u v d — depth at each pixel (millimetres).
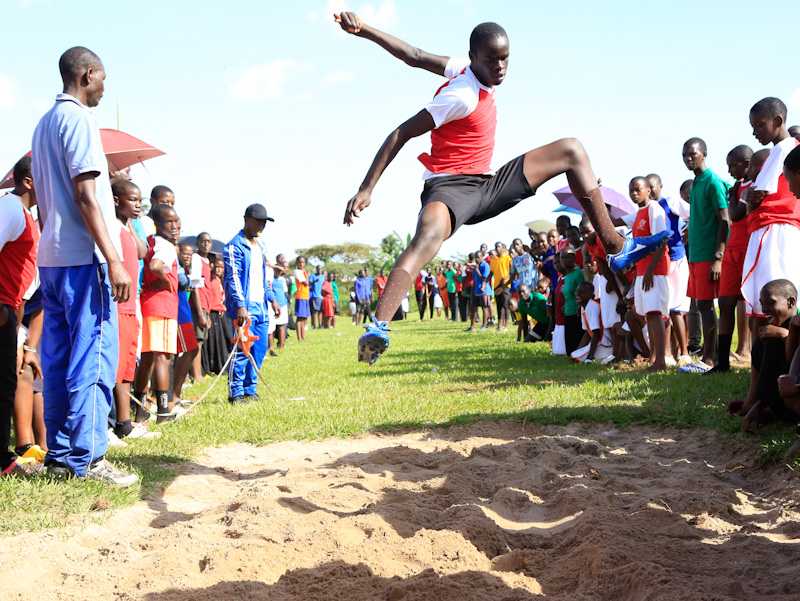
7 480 4082
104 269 4340
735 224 6992
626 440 5316
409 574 2797
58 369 4410
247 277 7926
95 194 4254
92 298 4316
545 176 3838
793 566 2801
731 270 7023
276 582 2779
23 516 3598
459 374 9391
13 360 4402
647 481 4078
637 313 8445
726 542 3094
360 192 3562
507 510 3691
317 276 28312
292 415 6613
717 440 4953
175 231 6887
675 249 8492
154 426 6410
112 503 3930
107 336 4375
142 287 6762
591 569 2770
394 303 3320
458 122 3693
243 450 5637
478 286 20453
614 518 3266
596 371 8516
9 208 4520
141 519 3791
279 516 3486
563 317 10945
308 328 28391
